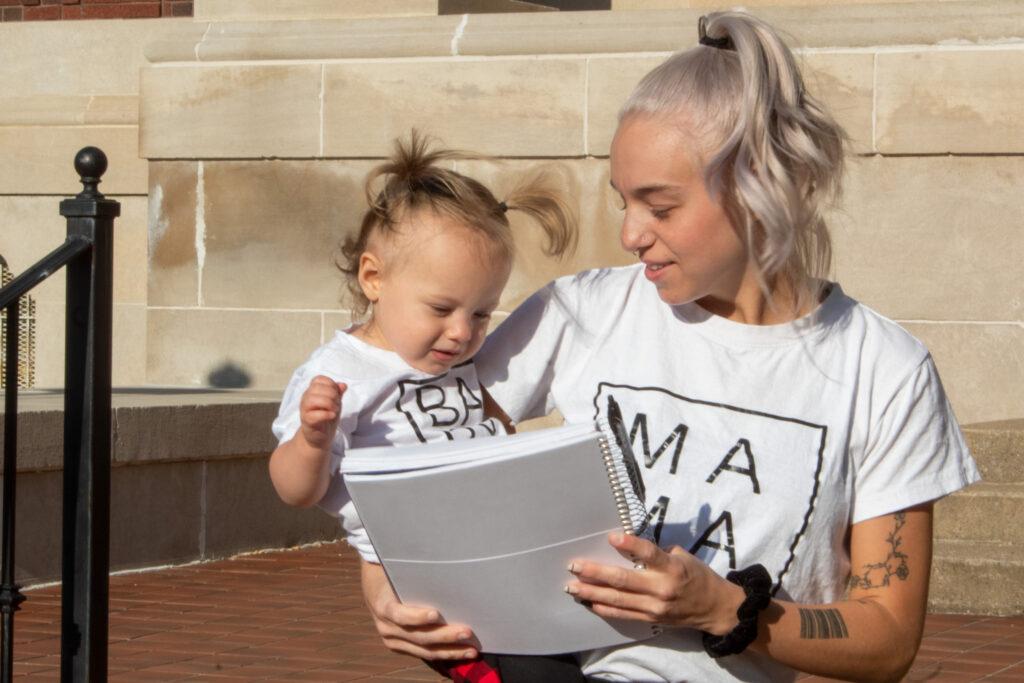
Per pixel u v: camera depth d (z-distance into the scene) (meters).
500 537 2.45
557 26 10.30
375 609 2.67
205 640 6.72
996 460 8.00
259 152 11.03
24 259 13.28
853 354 2.65
